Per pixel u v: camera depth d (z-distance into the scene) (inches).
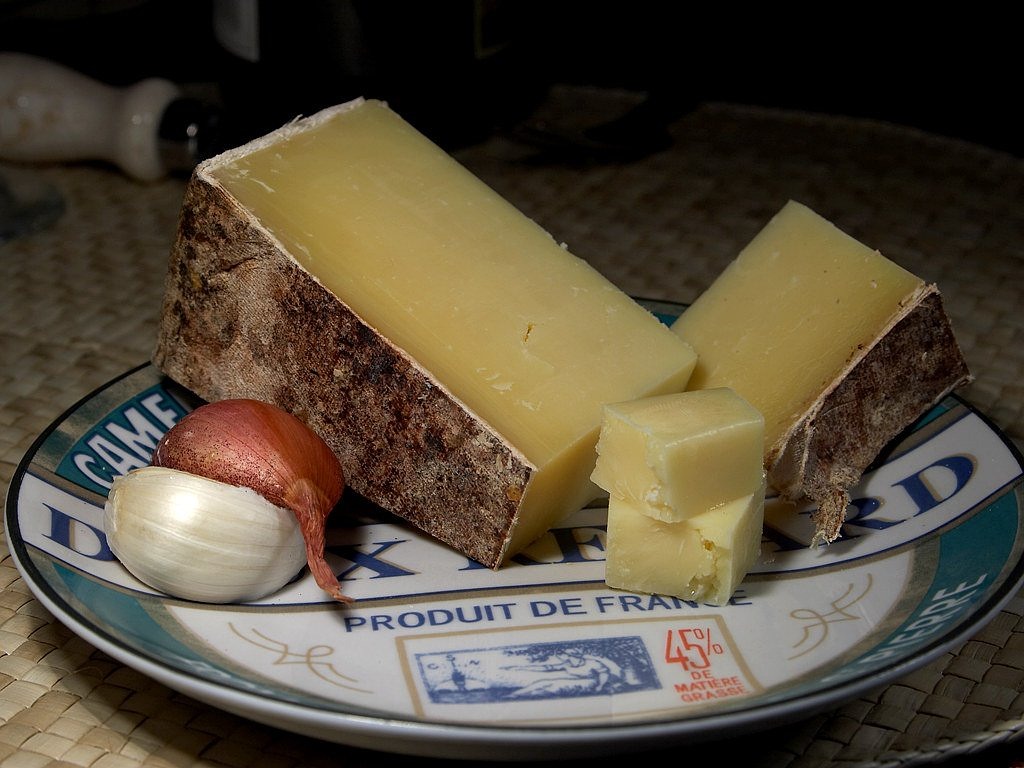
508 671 32.3
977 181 66.0
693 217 62.2
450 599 35.2
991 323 52.8
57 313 53.7
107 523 34.2
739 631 34.1
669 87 74.2
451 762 31.1
